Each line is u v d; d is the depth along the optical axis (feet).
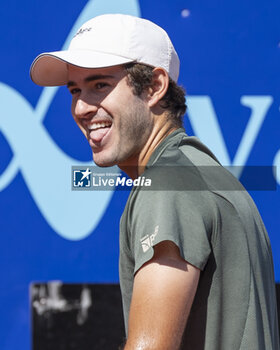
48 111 34.45
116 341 36.76
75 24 34.63
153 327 13.62
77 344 36.45
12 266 34.24
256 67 34.83
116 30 17.42
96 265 34.58
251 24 34.91
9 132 34.27
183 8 34.83
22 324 34.45
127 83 17.33
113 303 36.99
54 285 36.40
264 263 16.26
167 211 14.30
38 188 34.35
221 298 14.90
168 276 13.88
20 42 34.42
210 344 14.76
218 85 34.71
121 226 16.05
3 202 34.17
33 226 34.37
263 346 15.29
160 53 17.79
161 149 16.96
